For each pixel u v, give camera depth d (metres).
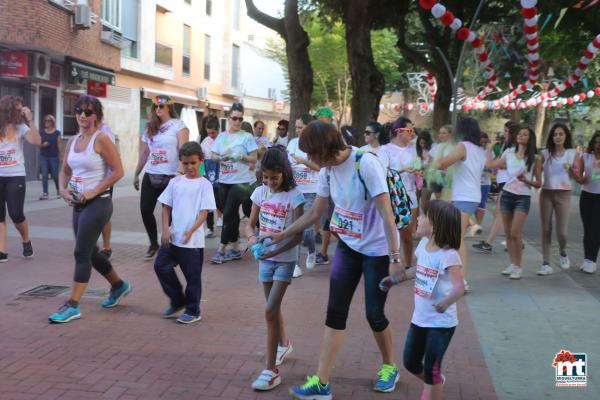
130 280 6.79
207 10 31.12
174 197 5.34
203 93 30.20
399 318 5.64
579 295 6.59
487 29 15.76
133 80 23.84
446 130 8.02
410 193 7.87
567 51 15.80
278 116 46.53
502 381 4.23
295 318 5.58
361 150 3.79
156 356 4.54
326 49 32.56
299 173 7.74
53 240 8.81
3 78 15.71
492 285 7.00
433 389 3.48
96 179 5.31
